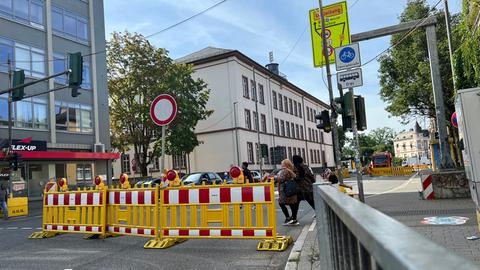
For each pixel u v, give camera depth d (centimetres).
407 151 15450
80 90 2998
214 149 4412
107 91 3225
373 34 1498
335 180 1188
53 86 2778
